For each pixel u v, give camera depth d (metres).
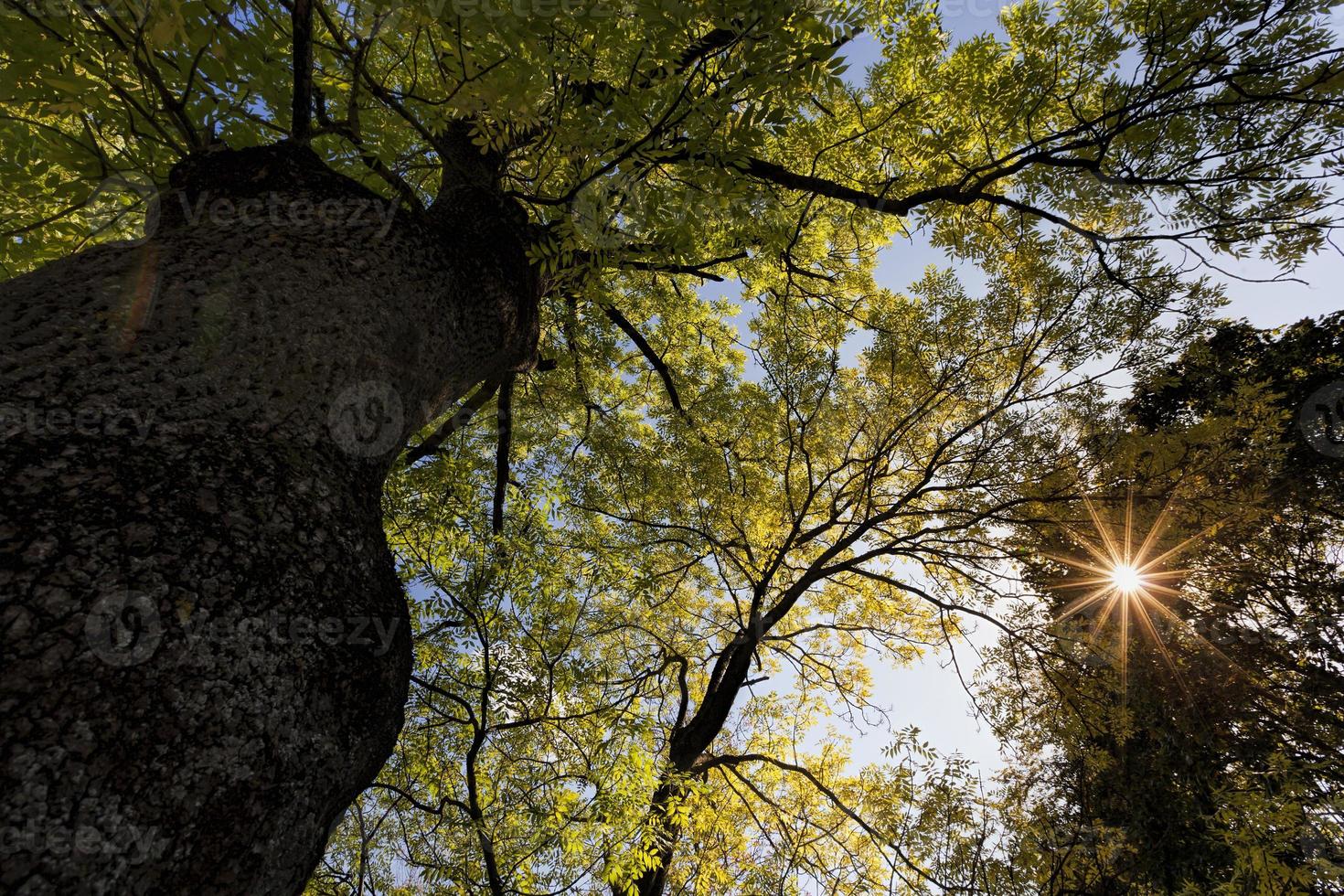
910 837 4.74
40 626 0.89
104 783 0.84
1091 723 5.40
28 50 2.12
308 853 1.12
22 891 0.73
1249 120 3.75
